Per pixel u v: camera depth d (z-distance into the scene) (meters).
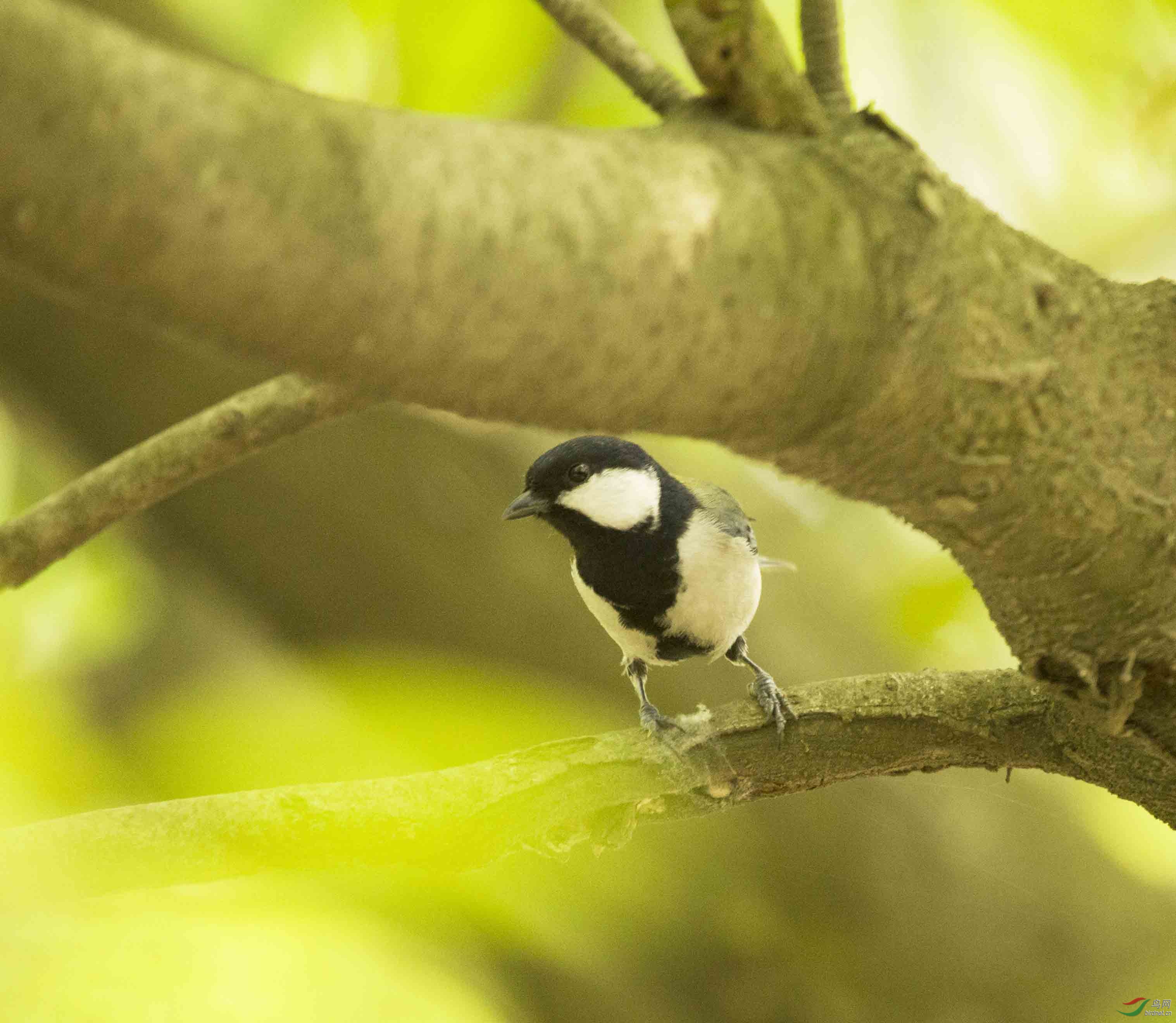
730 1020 3.67
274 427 3.50
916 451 2.88
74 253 1.89
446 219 2.09
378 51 3.59
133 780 3.57
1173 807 3.52
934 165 2.84
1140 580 3.21
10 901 3.51
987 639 3.67
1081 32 3.59
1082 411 2.99
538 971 3.63
